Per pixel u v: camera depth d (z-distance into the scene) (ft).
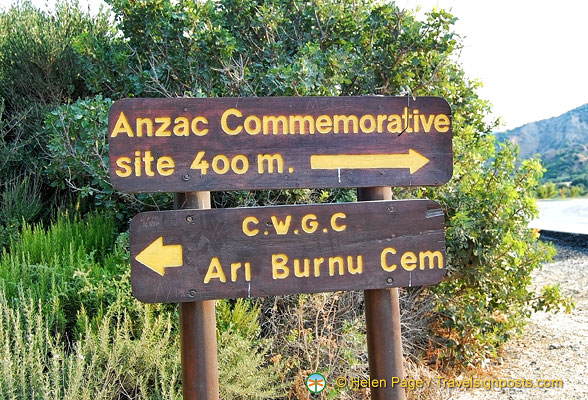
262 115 8.41
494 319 17.75
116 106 8.05
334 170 8.57
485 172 19.04
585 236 41.98
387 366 8.88
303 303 15.07
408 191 18.19
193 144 8.21
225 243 8.14
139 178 8.07
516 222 18.39
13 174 24.13
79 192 22.97
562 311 22.91
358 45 20.30
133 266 7.90
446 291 17.87
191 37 18.85
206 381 8.29
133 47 21.27
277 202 17.85
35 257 17.44
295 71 16.90
